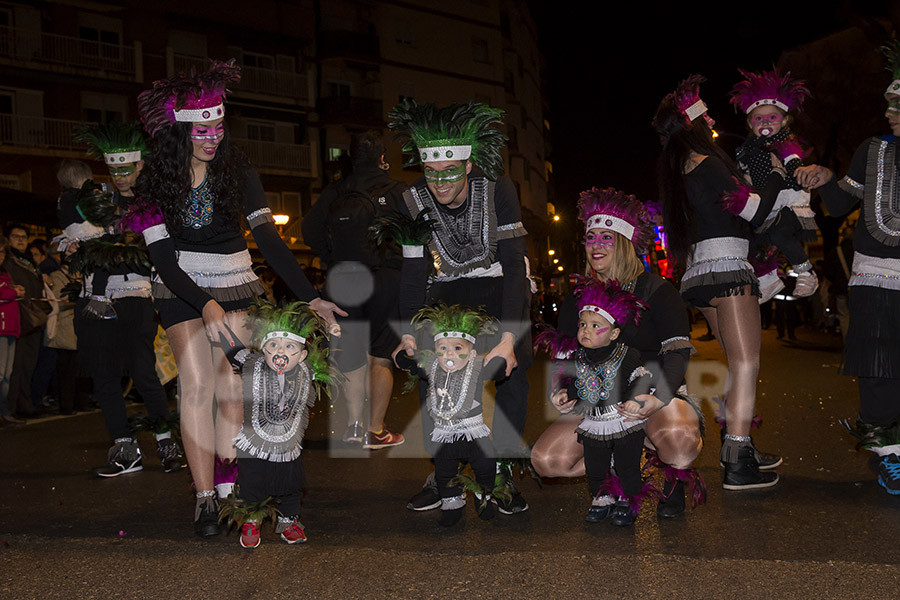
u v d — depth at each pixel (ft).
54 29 89.20
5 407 26.48
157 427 17.35
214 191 12.76
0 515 14.06
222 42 102.53
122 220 12.72
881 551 10.55
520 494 13.48
